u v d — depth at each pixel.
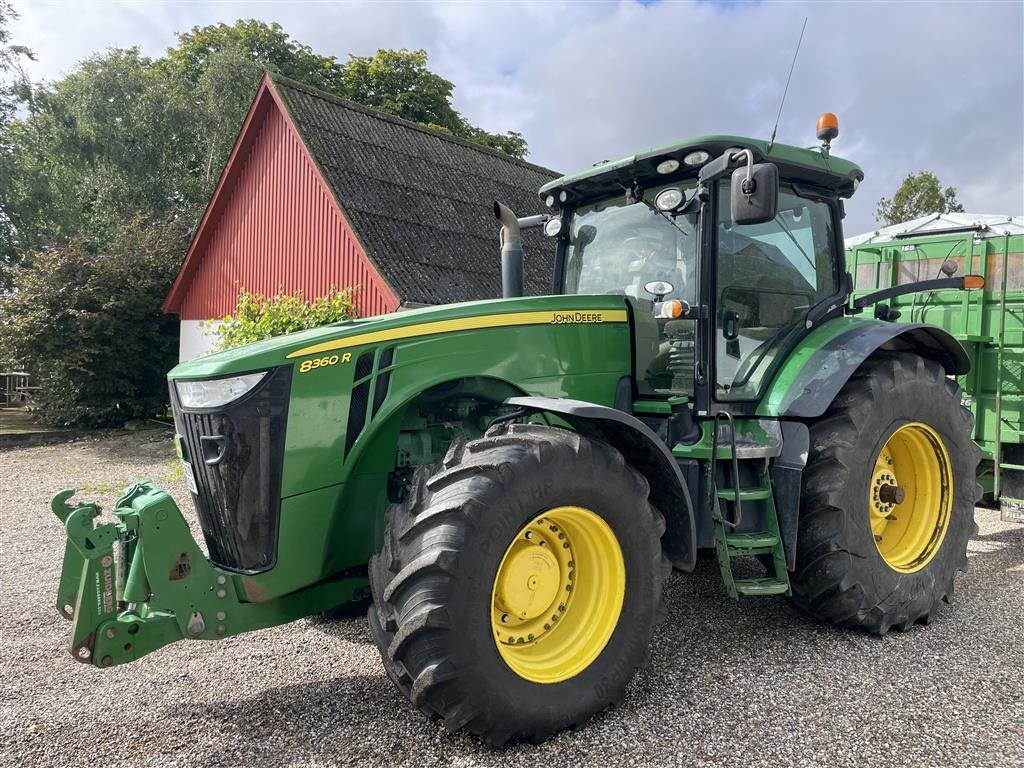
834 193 4.14
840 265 4.16
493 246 12.82
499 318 3.22
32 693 3.03
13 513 6.99
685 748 2.51
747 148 3.33
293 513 2.73
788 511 3.38
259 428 2.66
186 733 2.68
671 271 3.64
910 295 6.38
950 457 3.90
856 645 3.45
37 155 24.98
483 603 2.42
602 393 3.54
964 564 3.94
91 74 25.16
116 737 2.65
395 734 2.64
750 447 3.39
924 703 2.83
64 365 13.89
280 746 2.57
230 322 9.12
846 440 3.46
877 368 3.69
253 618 2.75
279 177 13.46
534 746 2.55
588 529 2.77
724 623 3.74
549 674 2.64
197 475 2.77
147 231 17.09
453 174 14.28
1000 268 5.80
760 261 3.72
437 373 3.04
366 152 13.26
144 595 2.58
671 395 3.58
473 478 2.51
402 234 11.85
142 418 15.46
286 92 13.24
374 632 2.60
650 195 3.78
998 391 5.64
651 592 2.84
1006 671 3.13
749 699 2.88
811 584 3.48
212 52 30.33
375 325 2.95
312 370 2.76
